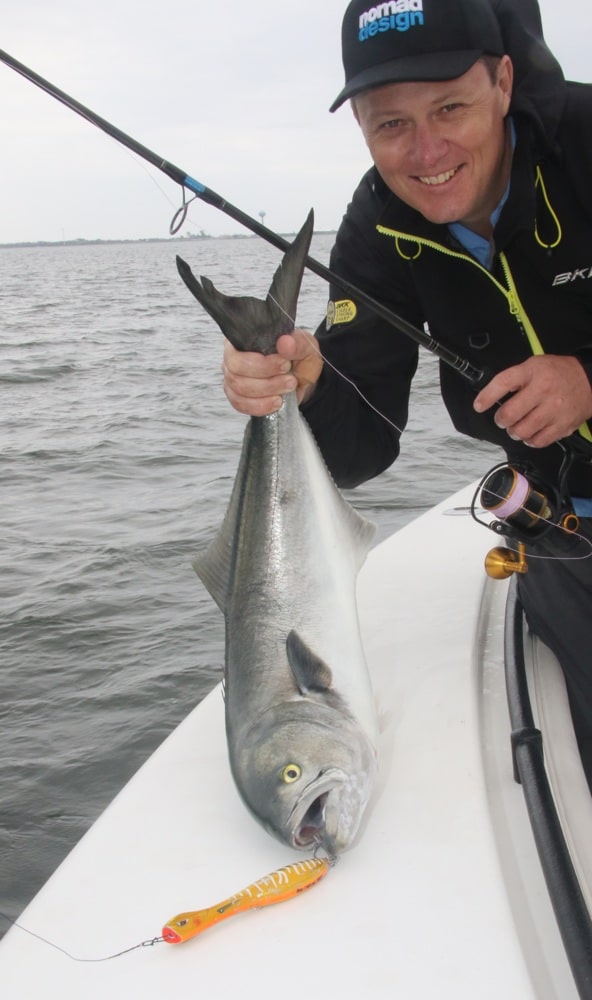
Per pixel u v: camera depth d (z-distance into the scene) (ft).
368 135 6.65
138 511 24.18
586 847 5.66
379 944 4.78
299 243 6.05
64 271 267.80
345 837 5.33
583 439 7.02
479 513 10.77
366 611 8.51
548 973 4.60
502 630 8.08
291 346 5.86
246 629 5.82
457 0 6.10
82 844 5.87
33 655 16.14
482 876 5.15
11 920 10.17
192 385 46.24
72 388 47.24
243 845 5.70
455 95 6.24
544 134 6.55
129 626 17.04
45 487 27.30
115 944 5.01
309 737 5.46
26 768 13.00
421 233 7.22
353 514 6.35
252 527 5.96
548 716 7.07
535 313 7.24
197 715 7.29
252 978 4.66
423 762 6.16
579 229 6.86
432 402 35.32
